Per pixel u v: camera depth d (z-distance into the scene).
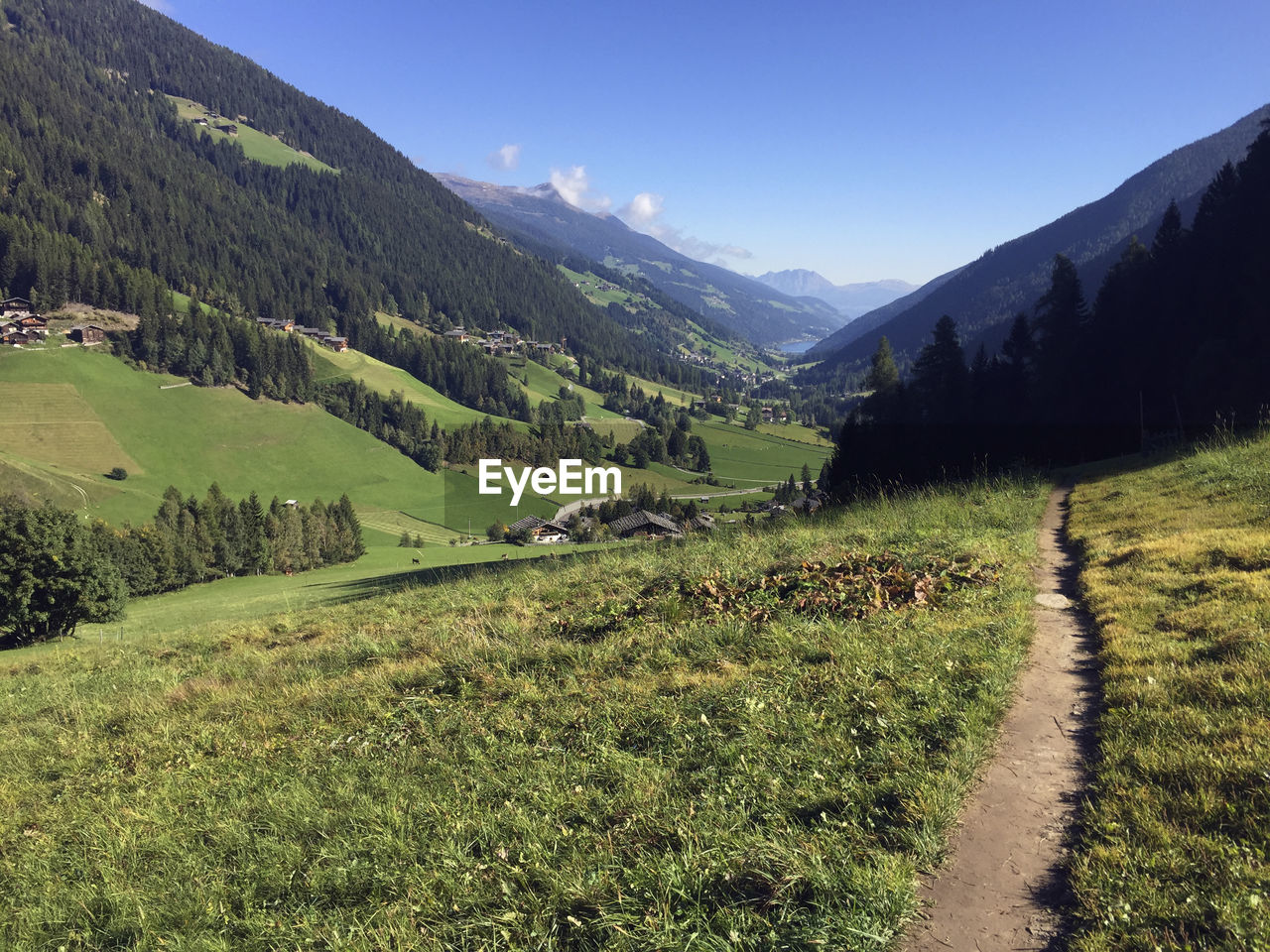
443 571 24.31
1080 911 3.25
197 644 14.12
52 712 10.34
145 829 6.00
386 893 4.43
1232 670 4.98
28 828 6.58
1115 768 4.27
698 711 5.93
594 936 3.70
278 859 5.05
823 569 9.42
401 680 8.29
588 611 9.66
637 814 4.60
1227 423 25.66
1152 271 48.00
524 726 6.36
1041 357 52.47
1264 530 8.68
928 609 7.75
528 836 4.59
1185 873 3.31
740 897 3.73
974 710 5.12
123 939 4.67
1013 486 17.81
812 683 6.07
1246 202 42.31
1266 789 3.69
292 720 7.88
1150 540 9.40
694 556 12.15
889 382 60.22
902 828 3.99
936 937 3.29
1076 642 6.65
